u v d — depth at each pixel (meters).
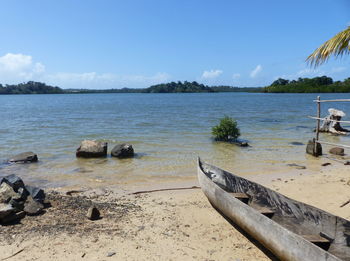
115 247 5.61
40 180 10.20
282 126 25.27
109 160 13.11
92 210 6.81
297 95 116.75
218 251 5.59
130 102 80.62
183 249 5.62
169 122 28.38
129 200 8.23
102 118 33.03
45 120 30.75
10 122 28.53
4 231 6.11
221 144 16.91
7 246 5.54
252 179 10.38
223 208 6.62
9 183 7.80
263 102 71.12
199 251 5.57
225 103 68.75
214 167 8.88
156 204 7.91
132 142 17.59
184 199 8.32
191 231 6.36
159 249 5.59
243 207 5.76
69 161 12.89
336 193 8.68
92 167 11.92
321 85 128.50
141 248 5.61
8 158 13.38
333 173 11.03
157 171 11.39
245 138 19.03
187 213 7.30
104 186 9.56
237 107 53.25
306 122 28.36
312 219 5.75
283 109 47.19
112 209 7.46
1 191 7.54
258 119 31.20
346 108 49.31
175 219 6.95
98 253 5.38
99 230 6.27
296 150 15.38
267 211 6.58
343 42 7.42
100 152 13.73
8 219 6.48
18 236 5.91
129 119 31.75
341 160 13.34
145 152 14.80
